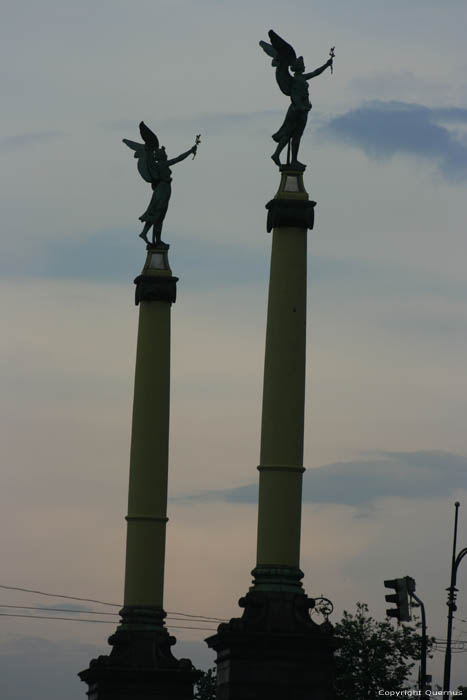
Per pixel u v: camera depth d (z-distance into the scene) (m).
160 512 126.56
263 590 99.00
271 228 102.69
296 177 103.12
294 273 101.88
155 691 122.62
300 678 97.69
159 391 128.12
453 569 119.19
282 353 101.12
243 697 97.00
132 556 125.81
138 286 129.25
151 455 127.00
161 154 131.38
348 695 159.88
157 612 125.12
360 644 160.38
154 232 130.62
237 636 97.50
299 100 103.88
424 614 111.50
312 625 98.50
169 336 129.12
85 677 124.38
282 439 100.50
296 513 100.25
